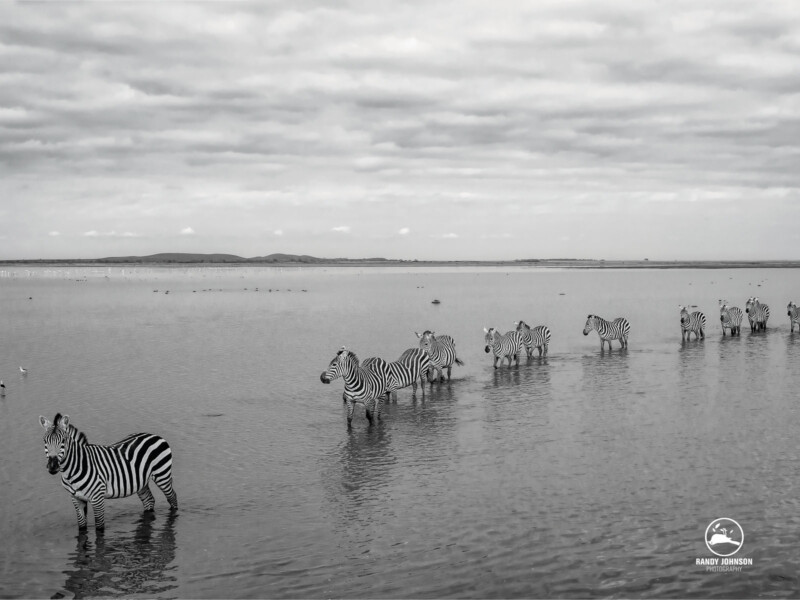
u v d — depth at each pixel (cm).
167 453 1288
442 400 2203
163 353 3250
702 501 1270
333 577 1034
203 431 1833
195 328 4431
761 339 3656
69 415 2002
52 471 1130
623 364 2833
